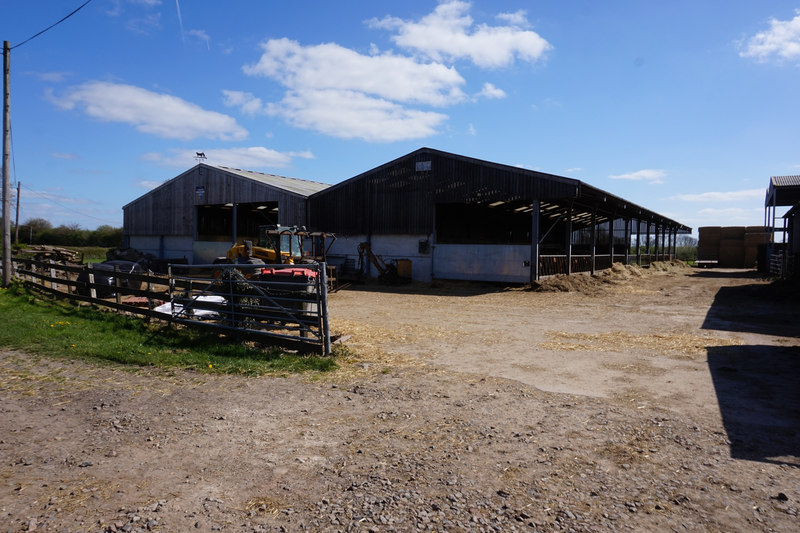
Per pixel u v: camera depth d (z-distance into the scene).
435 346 8.50
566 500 3.22
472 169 22.16
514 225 34.34
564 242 37.62
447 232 25.92
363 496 3.26
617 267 28.64
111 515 2.98
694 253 63.31
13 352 7.59
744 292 19.61
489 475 3.59
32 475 3.54
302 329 7.82
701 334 9.80
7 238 15.87
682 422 4.73
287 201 27.83
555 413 4.99
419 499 3.22
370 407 5.19
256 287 8.42
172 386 5.95
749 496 3.29
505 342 8.95
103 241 56.06
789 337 9.43
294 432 4.47
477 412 5.02
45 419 4.75
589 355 7.81
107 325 9.85
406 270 24.03
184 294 9.88
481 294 19.22
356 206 25.64
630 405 5.25
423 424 4.68
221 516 3.00
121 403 5.26
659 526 2.91
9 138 15.84
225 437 4.33
